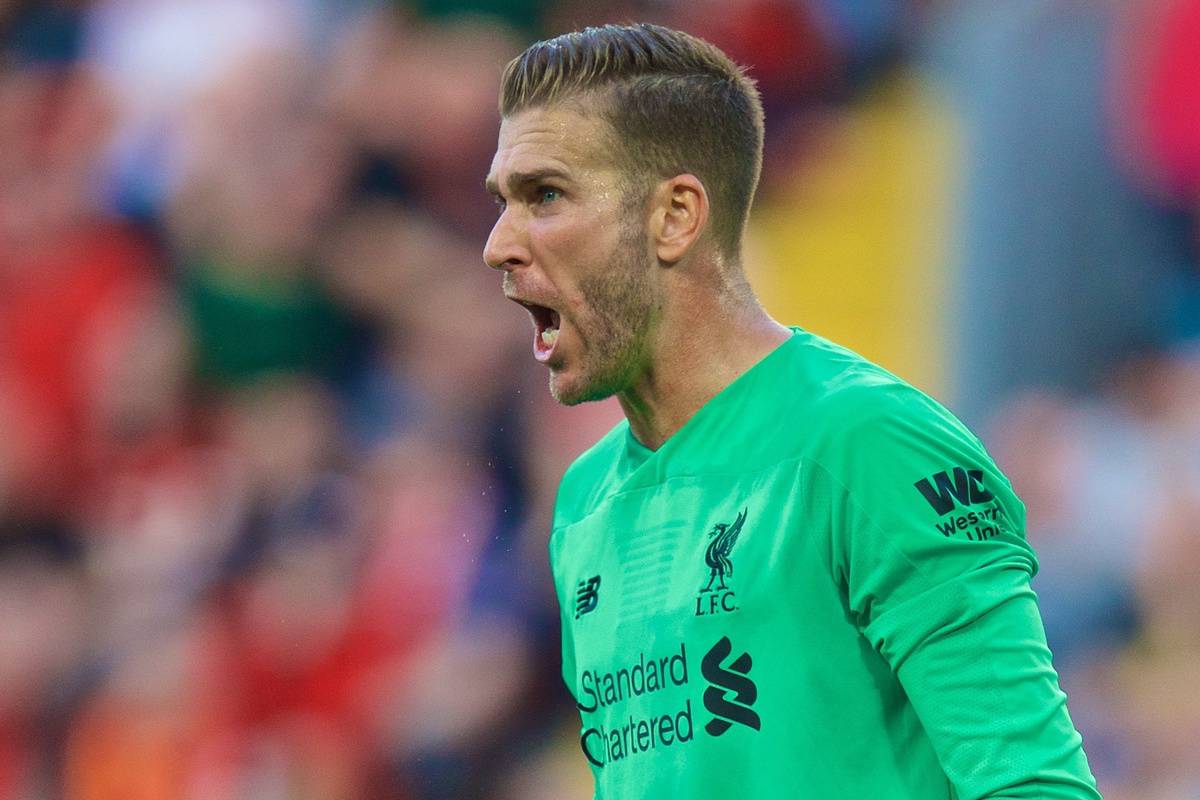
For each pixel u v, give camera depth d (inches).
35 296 1332.4
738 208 413.1
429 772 1067.3
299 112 1309.1
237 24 1348.4
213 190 1301.7
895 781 376.5
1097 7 1088.8
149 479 1263.5
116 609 1218.0
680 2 1334.9
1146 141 1071.0
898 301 1259.2
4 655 1216.8
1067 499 1042.7
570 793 1045.2
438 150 1289.4
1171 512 1018.1
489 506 1133.7
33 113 1423.5
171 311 1295.5
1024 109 1091.9
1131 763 957.2
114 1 1443.2
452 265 1262.3
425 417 1186.6
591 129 397.4
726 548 389.7
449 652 1083.9
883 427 374.3
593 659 418.0
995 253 1099.9
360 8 1331.2
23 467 1279.5
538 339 411.8
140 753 1157.1
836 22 1347.2
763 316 416.5
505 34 1321.4
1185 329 1063.6
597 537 426.3
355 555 1143.6
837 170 1316.4
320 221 1284.4
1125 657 1002.7
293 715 1119.0
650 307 404.8
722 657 386.3
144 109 1374.3
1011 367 1088.2
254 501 1194.6
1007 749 357.4
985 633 364.2
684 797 389.1
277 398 1255.5
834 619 378.6
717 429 406.0
